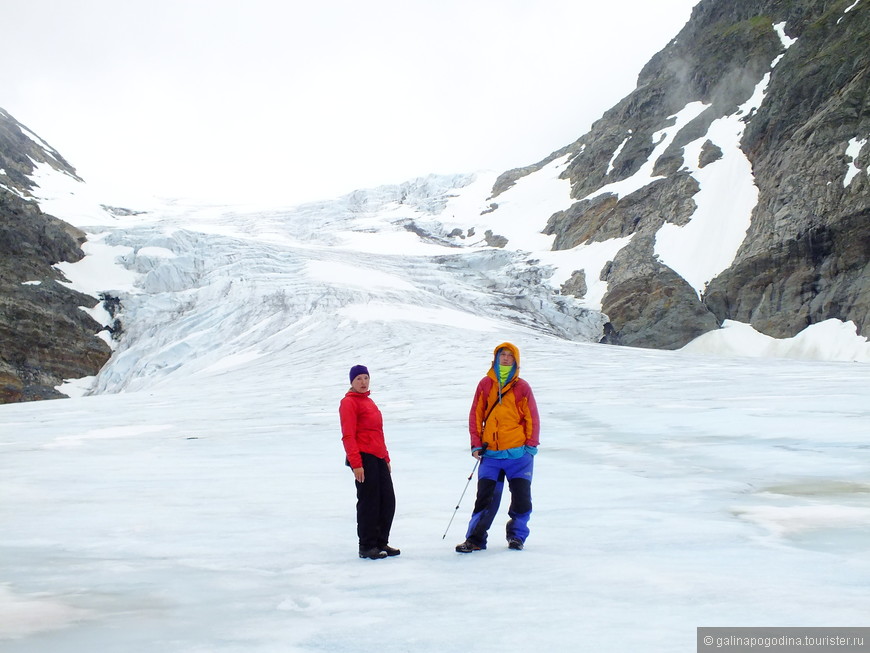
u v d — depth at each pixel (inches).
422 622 153.4
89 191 4431.6
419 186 4990.2
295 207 4820.4
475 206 4345.5
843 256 2026.3
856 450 420.5
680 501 301.6
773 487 323.6
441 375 1387.8
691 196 2770.7
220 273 2925.7
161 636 149.0
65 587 192.5
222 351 2262.6
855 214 1989.4
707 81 3329.2
